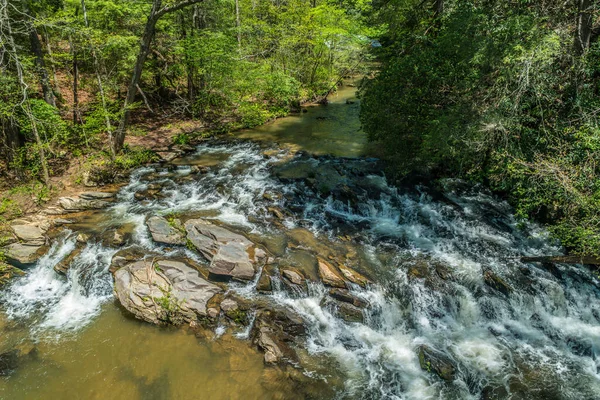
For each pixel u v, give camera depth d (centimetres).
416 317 845
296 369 719
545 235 1027
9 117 1227
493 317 845
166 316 822
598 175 779
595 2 898
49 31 1591
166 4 1547
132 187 1362
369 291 881
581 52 955
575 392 676
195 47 1873
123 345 771
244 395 666
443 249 1023
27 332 807
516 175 916
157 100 2203
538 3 1016
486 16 997
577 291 880
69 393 674
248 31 2375
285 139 1847
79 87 1970
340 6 2773
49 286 945
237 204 1240
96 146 1585
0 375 708
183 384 686
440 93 1176
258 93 2353
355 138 1830
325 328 809
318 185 1321
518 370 720
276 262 949
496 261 965
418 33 1419
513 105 922
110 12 1616
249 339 779
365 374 714
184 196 1301
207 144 1802
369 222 1164
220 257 925
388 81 1288
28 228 1078
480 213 1148
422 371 721
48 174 1368
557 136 909
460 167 1145
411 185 1316
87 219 1153
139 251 996
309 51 2725
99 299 892
